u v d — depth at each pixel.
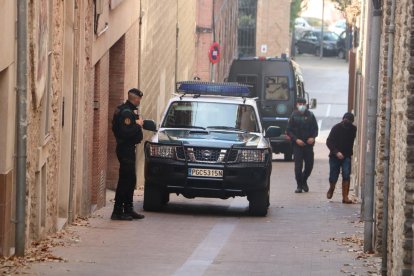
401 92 26.47
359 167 56.75
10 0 28.59
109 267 29.81
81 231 38.00
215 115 46.97
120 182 42.00
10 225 29.92
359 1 72.38
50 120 35.72
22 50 29.50
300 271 30.16
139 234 37.84
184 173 44.50
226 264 31.44
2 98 28.73
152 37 63.34
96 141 46.25
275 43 152.62
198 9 96.81
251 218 44.88
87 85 43.09
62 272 28.28
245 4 152.12
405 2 25.75
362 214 43.91
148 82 61.91
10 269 28.09
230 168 44.44
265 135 46.94
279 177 68.44
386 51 34.75
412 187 24.66
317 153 90.06
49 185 35.84
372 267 31.23
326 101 132.62
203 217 44.50
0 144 28.81
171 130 46.38
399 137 26.66
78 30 40.22
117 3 49.22
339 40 185.25
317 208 49.59
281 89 83.31
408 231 24.66
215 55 94.75
